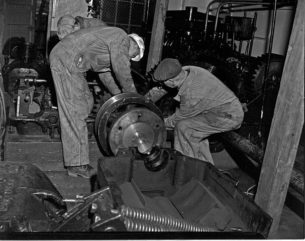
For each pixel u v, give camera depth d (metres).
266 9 7.33
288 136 3.52
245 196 2.78
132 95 4.04
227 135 5.25
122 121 3.93
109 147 4.09
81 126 4.27
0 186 2.71
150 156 3.38
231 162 5.83
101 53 4.12
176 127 4.44
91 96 4.52
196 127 4.37
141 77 5.60
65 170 4.65
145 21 8.35
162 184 3.47
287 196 4.84
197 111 4.33
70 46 4.02
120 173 3.25
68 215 2.36
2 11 9.09
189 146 4.45
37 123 4.75
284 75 3.51
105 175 3.17
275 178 3.61
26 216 2.48
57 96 4.17
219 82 4.32
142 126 3.97
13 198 2.58
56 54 4.05
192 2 9.34
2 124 4.14
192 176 3.39
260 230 2.56
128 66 4.12
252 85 5.70
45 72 6.21
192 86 4.15
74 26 4.32
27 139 4.62
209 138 5.54
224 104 4.28
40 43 9.34
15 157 4.50
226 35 7.22
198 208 3.03
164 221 2.48
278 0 6.41
